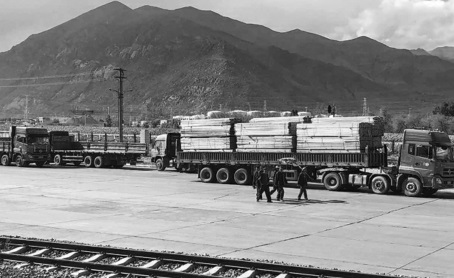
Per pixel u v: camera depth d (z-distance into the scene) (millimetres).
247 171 35281
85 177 40094
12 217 21688
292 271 12742
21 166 51281
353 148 31344
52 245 15359
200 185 35031
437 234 18609
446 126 99625
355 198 28859
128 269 12883
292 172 33125
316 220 21422
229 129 35906
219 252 15398
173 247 16047
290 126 33406
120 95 69500
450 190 34719
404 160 30312
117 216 22109
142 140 60781
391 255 15195
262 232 18688
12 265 13695
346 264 14055
